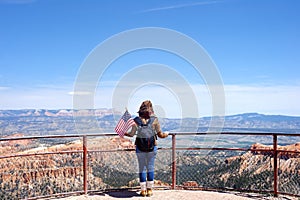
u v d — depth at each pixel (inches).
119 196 216.1
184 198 212.8
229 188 229.8
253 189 224.4
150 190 216.5
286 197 217.3
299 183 213.2
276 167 220.4
